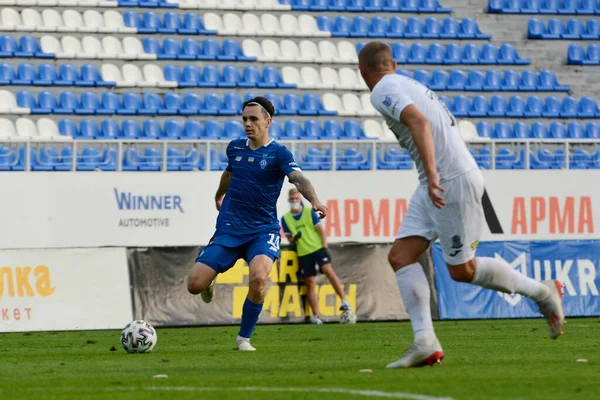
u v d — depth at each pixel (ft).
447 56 242.99
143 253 149.38
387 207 166.30
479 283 65.87
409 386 53.78
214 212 164.86
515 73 241.35
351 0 248.32
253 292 87.10
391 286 157.99
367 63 65.05
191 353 86.63
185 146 181.78
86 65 217.36
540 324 139.64
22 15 223.30
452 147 62.34
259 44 234.38
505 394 49.90
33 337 125.29
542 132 227.20
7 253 143.13
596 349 86.28
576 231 171.12
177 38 230.27
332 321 154.40
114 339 117.91
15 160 177.99
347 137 216.95
